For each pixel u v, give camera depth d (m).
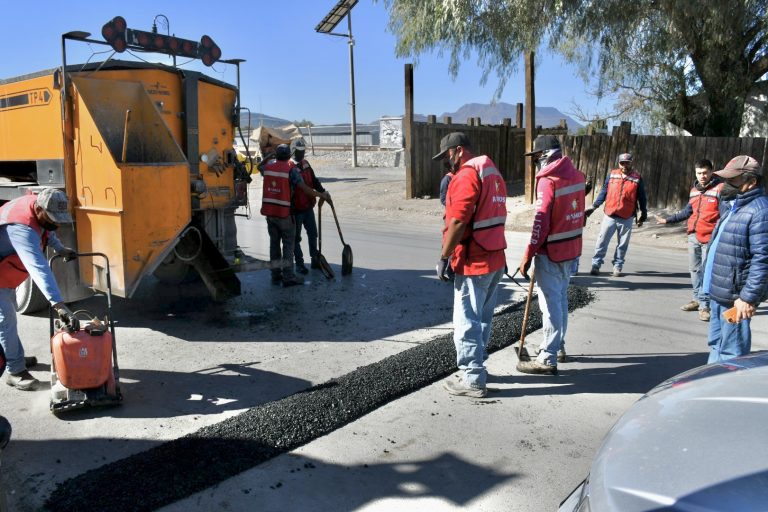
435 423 4.16
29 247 4.15
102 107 5.71
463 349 4.56
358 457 3.70
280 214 7.91
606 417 4.27
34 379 4.70
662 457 2.09
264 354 5.49
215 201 7.37
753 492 1.83
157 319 6.59
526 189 16.52
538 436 3.98
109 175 5.46
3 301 4.52
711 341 4.38
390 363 5.03
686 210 6.89
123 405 4.39
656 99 16.08
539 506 3.21
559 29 14.61
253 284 8.33
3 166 7.34
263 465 3.58
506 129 21.00
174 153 5.89
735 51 13.52
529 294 5.13
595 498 2.06
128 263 5.49
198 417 4.20
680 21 13.32
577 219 4.87
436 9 15.15
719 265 4.19
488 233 4.38
